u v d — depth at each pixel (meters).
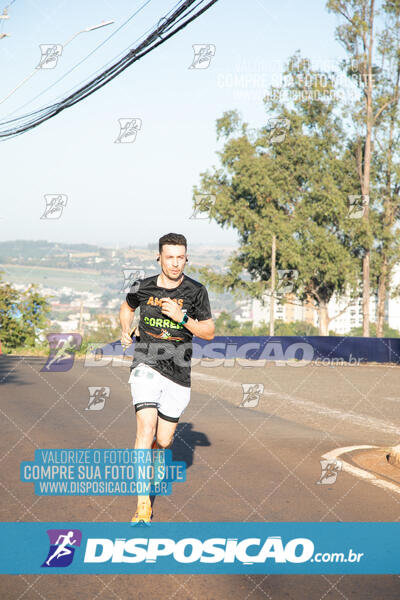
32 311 28.77
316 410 9.27
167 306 4.00
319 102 32.88
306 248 34.53
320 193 33.50
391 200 35.06
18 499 4.49
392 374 16.62
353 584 3.17
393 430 7.62
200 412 8.91
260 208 36.47
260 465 5.60
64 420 7.95
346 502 4.49
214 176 37.06
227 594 3.03
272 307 33.78
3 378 13.54
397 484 4.99
